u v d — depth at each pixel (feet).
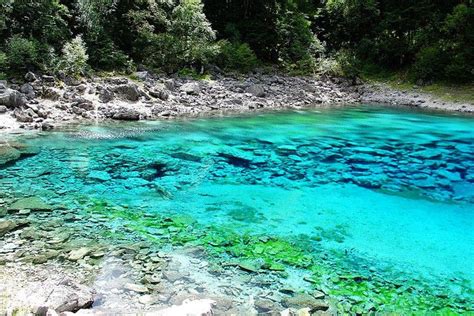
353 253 22.57
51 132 46.03
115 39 81.51
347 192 32.91
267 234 24.38
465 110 84.64
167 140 46.34
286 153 44.11
